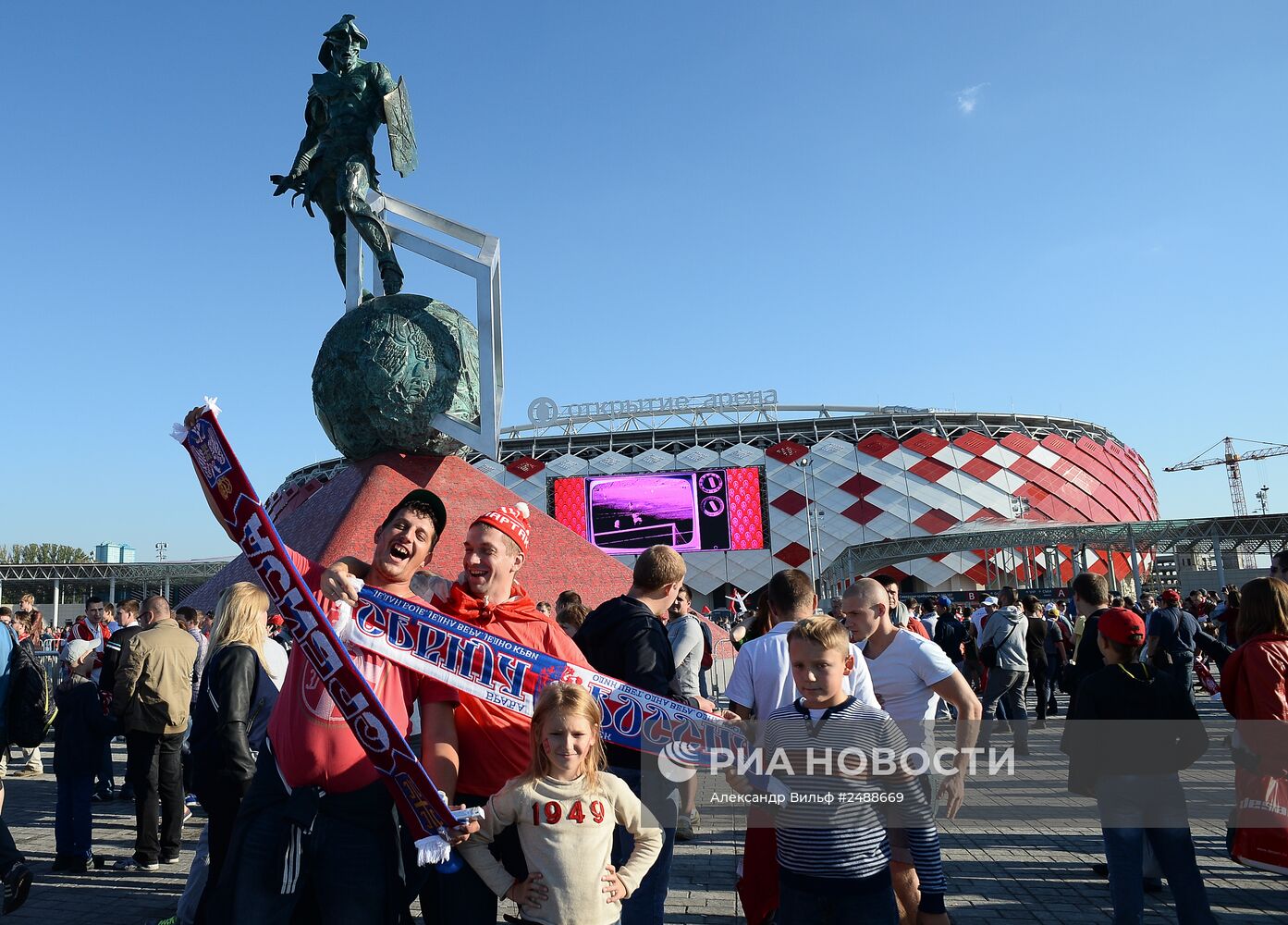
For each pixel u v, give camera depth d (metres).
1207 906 4.07
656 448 69.19
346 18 20.64
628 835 3.55
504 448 71.56
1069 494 67.44
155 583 80.62
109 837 7.80
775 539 64.25
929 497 64.81
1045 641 14.50
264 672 5.20
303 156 20.06
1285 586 4.69
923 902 3.63
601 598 18.84
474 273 19.47
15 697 6.12
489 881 3.07
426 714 3.35
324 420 19.30
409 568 3.53
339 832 3.09
